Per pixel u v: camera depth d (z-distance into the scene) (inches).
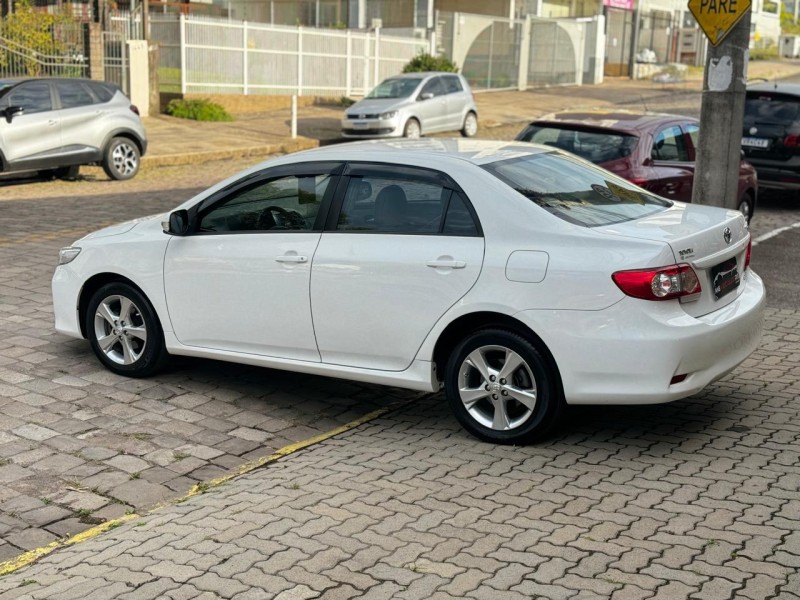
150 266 257.4
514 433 214.7
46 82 642.2
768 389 256.5
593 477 198.7
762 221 538.0
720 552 164.4
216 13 1412.4
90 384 264.8
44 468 210.4
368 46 1211.2
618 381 200.4
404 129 870.4
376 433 231.1
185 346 257.3
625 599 149.4
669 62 1840.6
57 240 454.0
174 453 220.2
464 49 1363.2
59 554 172.2
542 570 159.0
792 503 184.5
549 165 234.5
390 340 223.8
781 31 2342.5
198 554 167.5
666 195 408.5
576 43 1540.4
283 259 234.7
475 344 215.2
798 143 558.3
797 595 149.9
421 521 178.7
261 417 244.5
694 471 201.2
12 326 316.8
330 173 235.0
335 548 168.1
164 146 812.6
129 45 948.0
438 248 216.2
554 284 202.7
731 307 216.8
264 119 1019.3
